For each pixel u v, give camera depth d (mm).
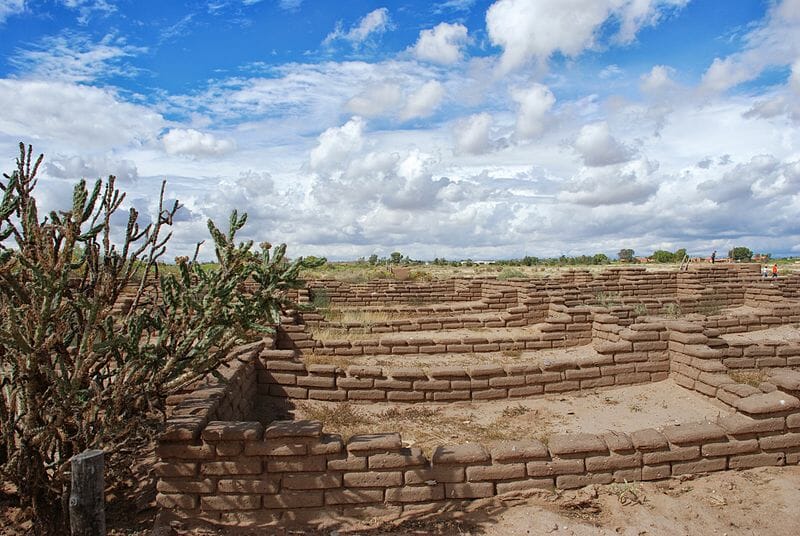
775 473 6277
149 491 5934
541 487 5855
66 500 5102
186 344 5355
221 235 5297
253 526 5465
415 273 35688
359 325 16031
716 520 5434
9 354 4859
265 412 9266
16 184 4719
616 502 5711
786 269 44219
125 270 5527
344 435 7977
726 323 14938
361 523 5492
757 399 6586
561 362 9969
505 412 9148
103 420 5082
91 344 4863
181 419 5766
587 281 25062
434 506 5648
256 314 5391
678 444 6164
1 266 4605
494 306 20188
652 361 10273
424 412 9203
